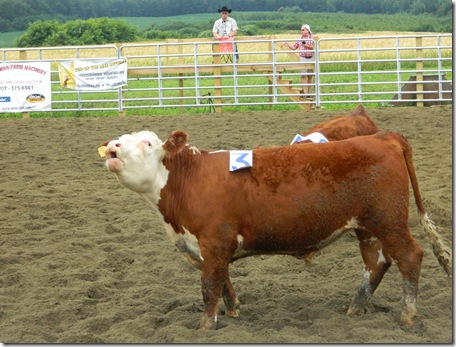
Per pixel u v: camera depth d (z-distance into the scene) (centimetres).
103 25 5725
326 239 565
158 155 560
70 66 1883
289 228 556
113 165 542
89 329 588
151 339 557
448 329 550
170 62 3625
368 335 538
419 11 8738
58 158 1334
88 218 941
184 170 567
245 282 692
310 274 714
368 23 8138
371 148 558
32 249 815
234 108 2031
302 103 1875
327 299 634
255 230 559
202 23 8531
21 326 593
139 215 940
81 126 1675
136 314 617
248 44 3797
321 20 8556
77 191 1089
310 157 559
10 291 688
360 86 1888
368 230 563
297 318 598
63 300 659
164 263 757
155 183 564
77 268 755
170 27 8344
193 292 673
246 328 570
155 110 2031
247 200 555
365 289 597
